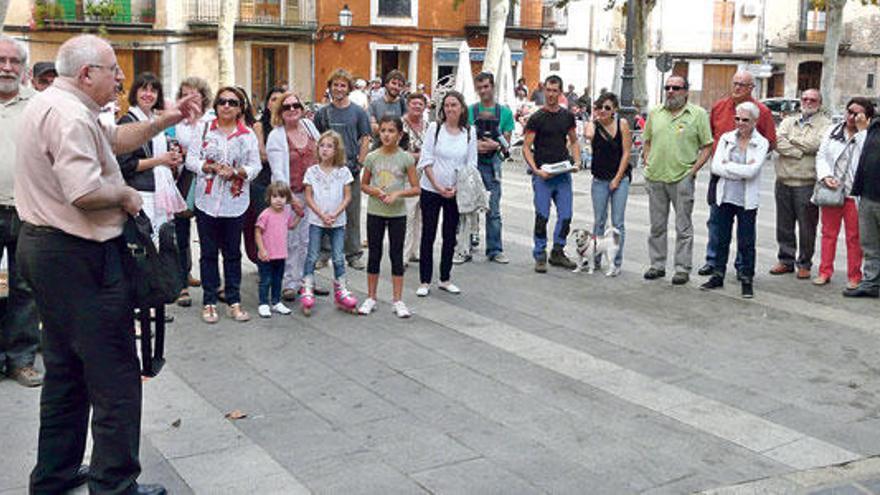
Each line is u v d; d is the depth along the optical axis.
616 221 9.08
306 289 7.48
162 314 4.22
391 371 6.10
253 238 7.70
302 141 7.86
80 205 3.67
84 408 4.14
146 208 6.57
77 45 3.81
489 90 9.45
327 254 9.17
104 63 3.84
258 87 31.39
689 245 8.70
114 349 3.90
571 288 8.55
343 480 4.46
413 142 9.46
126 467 3.98
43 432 4.08
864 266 8.34
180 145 7.27
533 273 9.18
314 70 32.03
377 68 33.16
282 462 4.66
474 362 6.32
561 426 5.20
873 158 8.02
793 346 6.84
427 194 7.97
